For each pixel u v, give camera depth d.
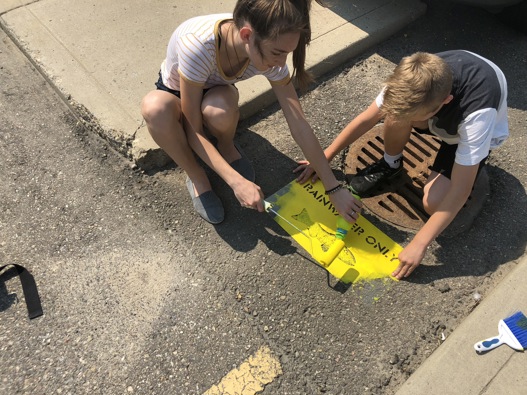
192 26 1.74
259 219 2.12
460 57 1.74
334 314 1.86
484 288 1.93
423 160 2.30
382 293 1.92
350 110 2.56
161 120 1.82
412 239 2.07
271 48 1.52
